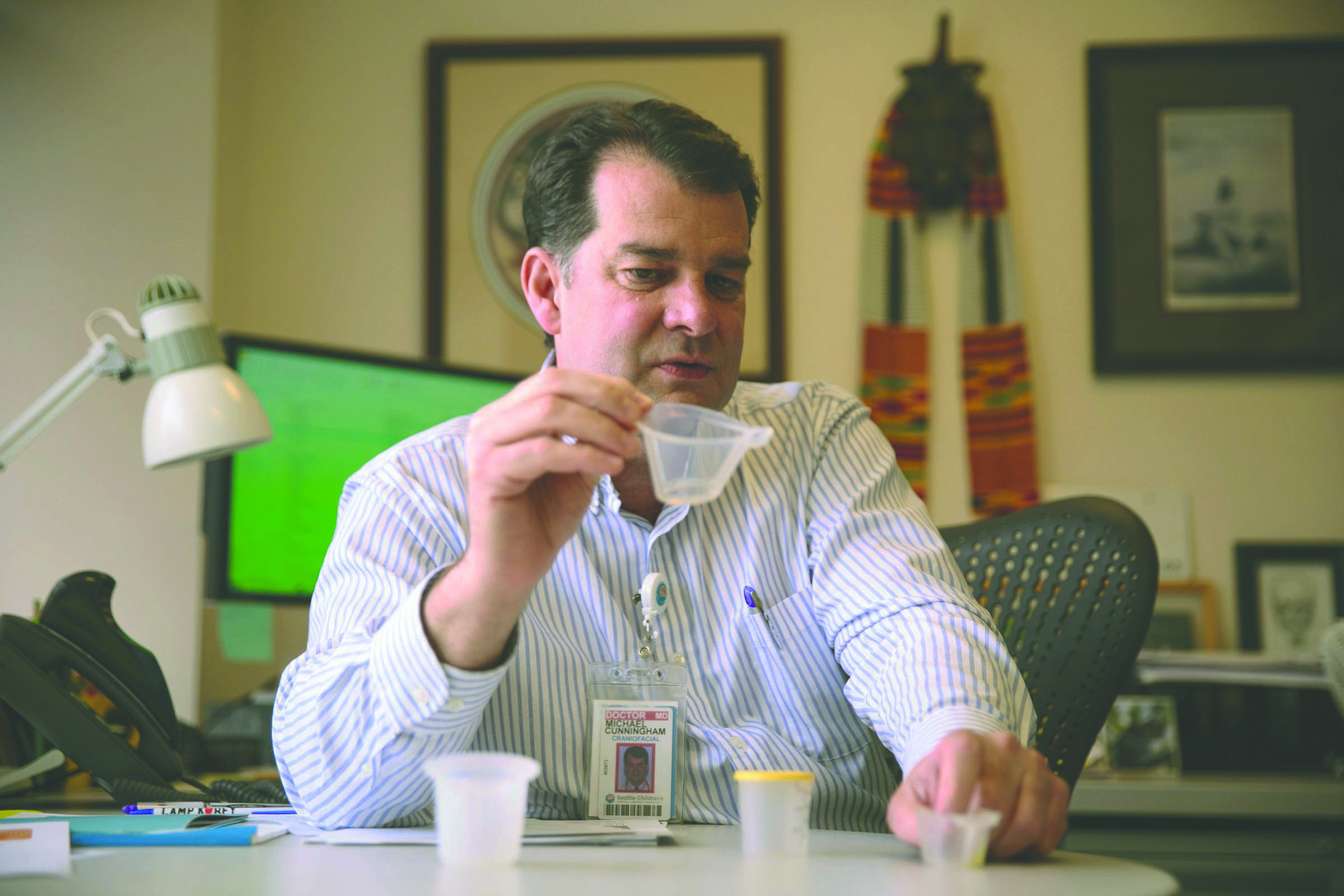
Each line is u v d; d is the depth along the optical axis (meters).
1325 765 2.15
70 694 1.33
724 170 1.08
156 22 2.53
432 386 2.27
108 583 1.45
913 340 2.72
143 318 1.65
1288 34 2.79
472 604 0.79
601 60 2.80
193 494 2.41
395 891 0.61
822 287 2.77
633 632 1.11
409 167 2.81
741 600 1.15
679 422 0.76
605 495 1.14
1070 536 1.30
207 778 1.77
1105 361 2.72
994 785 0.72
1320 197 2.73
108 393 2.40
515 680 1.05
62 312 2.42
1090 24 2.80
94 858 0.75
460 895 0.60
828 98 2.80
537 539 0.78
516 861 0.71
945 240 2.77
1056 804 0.74
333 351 2.14
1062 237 2.77
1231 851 1.89
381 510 1.09
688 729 1.08
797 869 0.69
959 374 2.74
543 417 0.73
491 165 2.78
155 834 0.81
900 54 2.80
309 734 0.87
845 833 0.90
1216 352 2.71
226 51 2.63
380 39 2.83
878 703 0.98
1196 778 2.06
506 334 2.76
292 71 2.81
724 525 1.18
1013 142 2.79
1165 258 2.74
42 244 2.44
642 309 1.08
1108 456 2.72
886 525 1.19
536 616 1.09
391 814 0.89
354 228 2.79
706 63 2.79
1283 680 2.16
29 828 0.79
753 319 2.73
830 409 1.30
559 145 1.15
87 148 2.47
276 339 2.31
